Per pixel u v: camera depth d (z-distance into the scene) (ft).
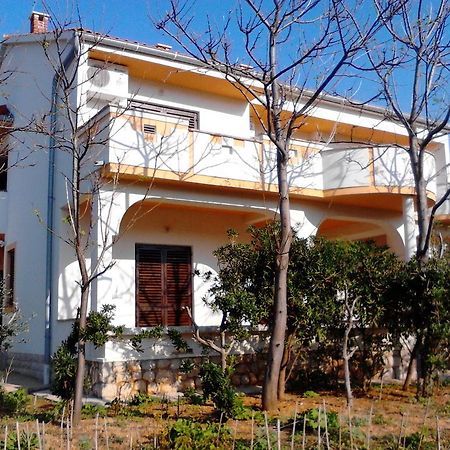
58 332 40.09
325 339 34.58
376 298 33.83
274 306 29.68
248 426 25.46
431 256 39.22
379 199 44.04
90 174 30.81
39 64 45.78
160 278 43.83
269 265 32.35
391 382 39.14
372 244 35.76
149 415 28.27
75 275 41.27
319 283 32.50
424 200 37.50
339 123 52.85
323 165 43.32
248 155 40.14
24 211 48.11
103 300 34.73
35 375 42.91
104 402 32.04
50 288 41.78
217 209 42.96
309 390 35.24
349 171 42.57
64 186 40.60
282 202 30.01
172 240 44.57
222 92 47.32
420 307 32.48
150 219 43.88
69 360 27.27
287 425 24.08
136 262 42.96
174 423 23.90
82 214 41.01
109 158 34.63
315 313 32.27
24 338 45.37
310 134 53.83
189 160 37.70
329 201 44.01
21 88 47.93
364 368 35.76
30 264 46.09
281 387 32.86
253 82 44.91
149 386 34.91
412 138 38.50
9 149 38.88
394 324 34.24
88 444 22.35
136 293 42.65
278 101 33.09
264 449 20.38
